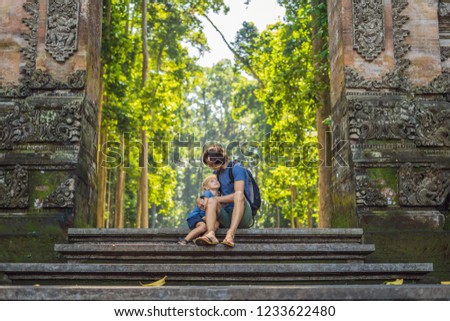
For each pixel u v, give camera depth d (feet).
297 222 94.43
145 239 25.44
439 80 30.86
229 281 21.21
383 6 31.37
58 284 21.62
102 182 70.79
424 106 30.12
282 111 68.03
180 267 20.86
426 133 29.68
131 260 23.59
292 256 23.72
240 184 24.18
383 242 27.68
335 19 33.09
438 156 29.37
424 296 16.71
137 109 80.12
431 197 28.68
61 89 29.96
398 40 31.17
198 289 16.57
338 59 32.14
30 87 29.89
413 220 28.27
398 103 29.94
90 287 16.84
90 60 31.14
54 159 28.50
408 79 30.89
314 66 56.24
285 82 63.31
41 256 26.94
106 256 23.71
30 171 28.48
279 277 21.29
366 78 30.60
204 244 22.93
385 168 29.07
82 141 29.50
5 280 25.61
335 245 23.76
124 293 16.63
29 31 30.94
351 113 29.68
